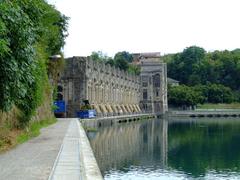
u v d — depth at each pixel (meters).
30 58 26.61
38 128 46.34
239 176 41.62
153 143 70.88
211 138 82.06
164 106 197.88
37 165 20.08
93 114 104.06
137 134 87.88
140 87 194.62
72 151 26.31
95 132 84.38
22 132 36.28
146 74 196.88
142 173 41.66
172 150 61.94
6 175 17.27
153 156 54.41
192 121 154.00
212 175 42.16
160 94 196.00
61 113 97.25
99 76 117.94
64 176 17.28
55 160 21.91
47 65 68.31
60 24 76.56
